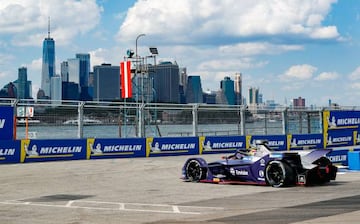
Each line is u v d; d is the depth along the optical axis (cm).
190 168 1536
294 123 2986
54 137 2288
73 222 857
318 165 1326
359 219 801
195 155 2573
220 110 2761
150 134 2603
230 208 979
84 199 1156
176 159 2322
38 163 2111
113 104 2477
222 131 2759
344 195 1123
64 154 2241
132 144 2430
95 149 2328
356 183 1391
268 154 1352
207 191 1281
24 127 2223
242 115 2828
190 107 2697
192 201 1099
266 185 1377
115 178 1620
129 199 1147
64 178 1619
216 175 1473
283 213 890
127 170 1861
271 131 2909
